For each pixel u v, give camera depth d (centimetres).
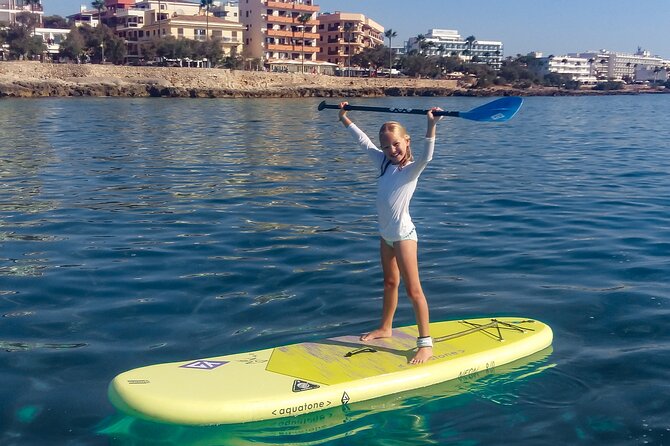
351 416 416
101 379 463
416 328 536
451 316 591
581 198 1155
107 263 739
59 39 9800
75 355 502
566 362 493
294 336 539
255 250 796
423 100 7938
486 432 396
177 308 603
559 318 584
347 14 10456
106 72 6912
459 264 752
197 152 1838
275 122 3278
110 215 983
